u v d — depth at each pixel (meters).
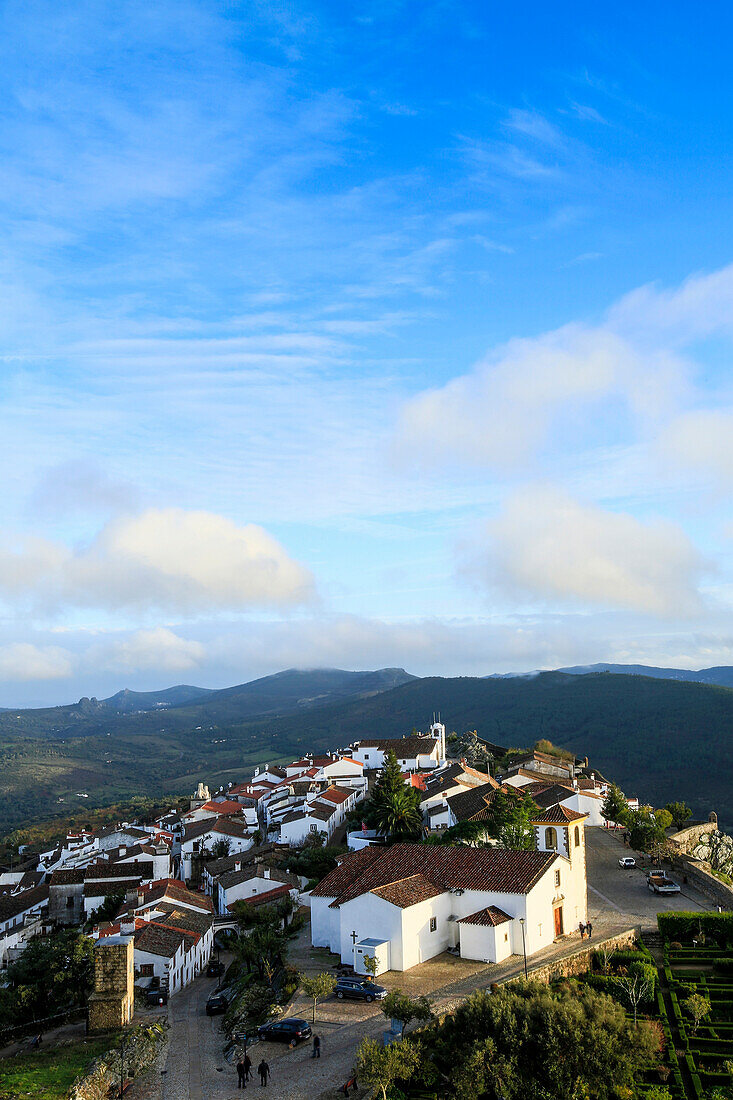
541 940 73.06
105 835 197.38
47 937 119.75
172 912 102.31
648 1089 51.41
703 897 92.62
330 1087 50.03
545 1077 48.62
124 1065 55.09
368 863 84.00
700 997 61.56
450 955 72.62
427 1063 51.12
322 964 73.62
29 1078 53.16
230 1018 68.06
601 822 142.75
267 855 137.25
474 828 102.31
